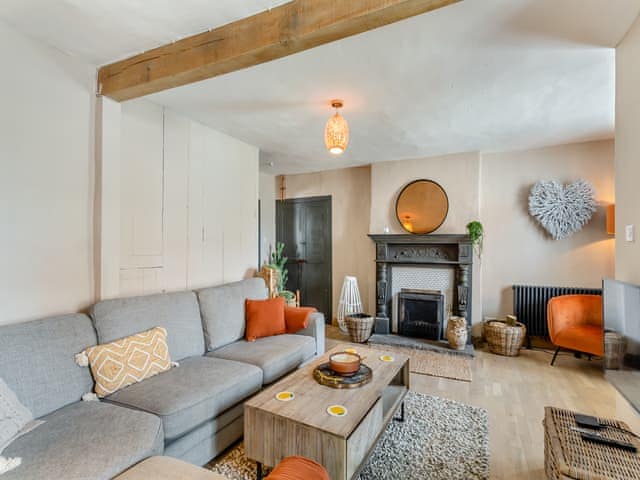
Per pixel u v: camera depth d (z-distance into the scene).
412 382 3.19
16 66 1.98
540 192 4.10
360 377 2.07
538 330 4.12
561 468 1.41
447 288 4.54
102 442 1.44
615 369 1.85
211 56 1.94
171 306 2.56
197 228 3.35
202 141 3.42
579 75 2.40
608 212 3.56
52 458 1.33
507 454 2.09
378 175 4.94
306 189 5.78
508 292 4.33
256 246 4.21
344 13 1.54
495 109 3.00
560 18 1.78
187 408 1.80
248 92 2.69
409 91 2.66
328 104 2.91
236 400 2.13
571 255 4.05
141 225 2.79
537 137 3.79
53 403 1.72
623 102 1.96
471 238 4.20
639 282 1.79
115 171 2.49
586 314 3.62
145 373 2.08
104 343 2.07
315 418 1.64
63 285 2.22
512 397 2.87
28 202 2.04
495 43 2.01
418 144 4.06
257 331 3.09
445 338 4.50
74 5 1.75
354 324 4.43
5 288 1.94
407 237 4.58
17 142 1.99
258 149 4.27
